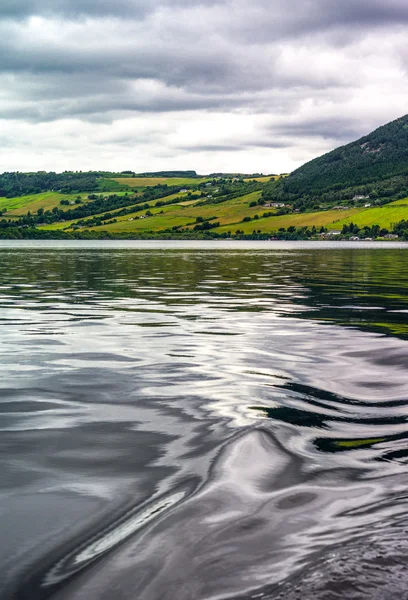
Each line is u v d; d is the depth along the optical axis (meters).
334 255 79.44
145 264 52.34
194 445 6.52
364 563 3.94
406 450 6.30
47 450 6.40
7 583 3.91
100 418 7.60
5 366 10.88
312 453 6.22
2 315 18.38
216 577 3.88
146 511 4.88
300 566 3.95
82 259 61.50
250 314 18.66
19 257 65.94
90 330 15.29
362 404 8.28
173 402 8.37
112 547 4.30
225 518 4.70
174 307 20.62
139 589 3.80
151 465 5.94
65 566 4.09
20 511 4.92
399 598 3.56
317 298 23.67
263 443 6.52
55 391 9.02
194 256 72.31
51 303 21.92
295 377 9.97
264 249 109.69
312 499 5.04
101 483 5.49
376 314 18.62
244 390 9.05
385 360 11.37
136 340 13.73
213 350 12.45
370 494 5.12
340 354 11.98
